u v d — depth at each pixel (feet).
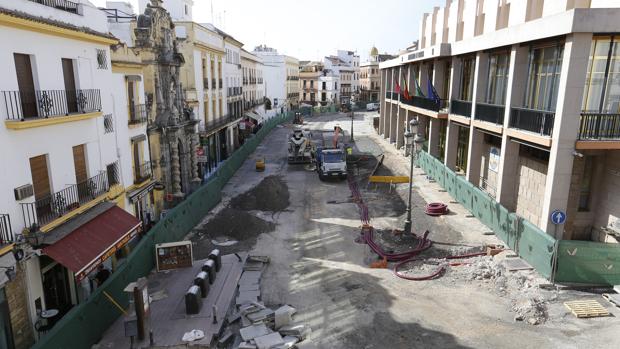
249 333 37.04
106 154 52.26
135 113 63.41
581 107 48.60
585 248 43.42
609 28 43.47
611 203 51.83
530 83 57.82
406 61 113.91
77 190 44.62
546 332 37.47
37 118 37.50
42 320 38.55
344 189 91.86
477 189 66.95
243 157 124.88
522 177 61.93
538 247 47.37
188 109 89.20
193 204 67.26
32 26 37.32
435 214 69.36
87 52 47.75
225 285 46.73
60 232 39.63
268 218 72.49
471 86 80.33
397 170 103.71
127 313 41.68
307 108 282.36
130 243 58.80
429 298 43.80
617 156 50.55
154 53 73.05
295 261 54.13
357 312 41.52
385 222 68.18
